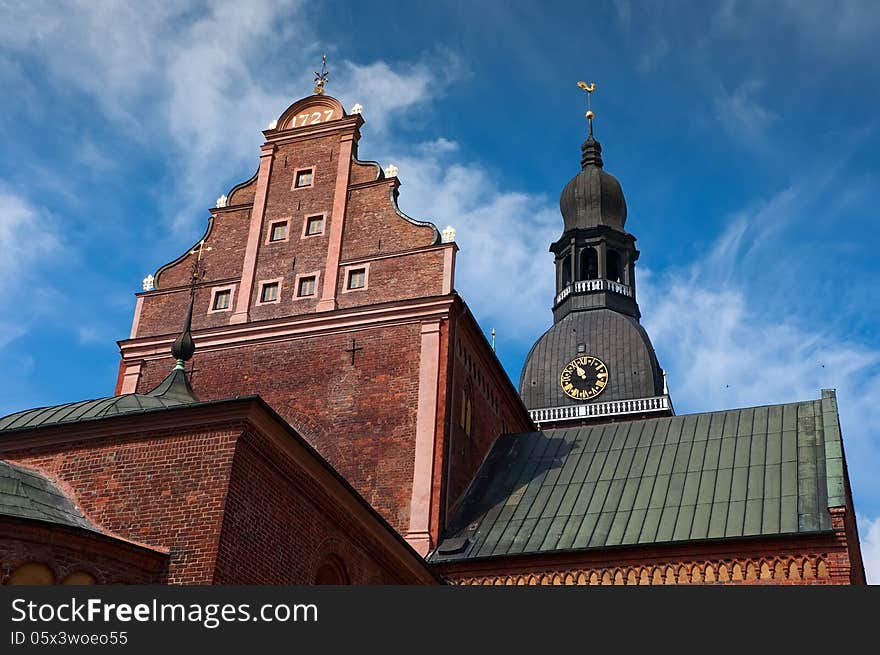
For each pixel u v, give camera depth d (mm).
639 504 28906
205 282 34594
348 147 35562
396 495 29172
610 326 66500
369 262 33062
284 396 31516
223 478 17312
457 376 31828
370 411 30516
